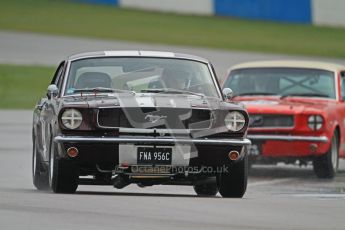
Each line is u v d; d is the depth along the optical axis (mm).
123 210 28500
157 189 40125
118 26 147375
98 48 126250
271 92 52188
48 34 138375
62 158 32969
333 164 49906
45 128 36562
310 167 55469
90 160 32688
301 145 48250
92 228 24703
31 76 115562
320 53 134375
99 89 35688
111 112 33031
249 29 153750
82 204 29797
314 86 52281
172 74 36344
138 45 130000
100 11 160500
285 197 35625
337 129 50844
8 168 48469
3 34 137125
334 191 39781
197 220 26672
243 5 164250
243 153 33594
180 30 147750
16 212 27641
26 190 37406
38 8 158875
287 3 162750
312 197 35938
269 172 51625
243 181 34000
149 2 166375
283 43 141625
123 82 35969
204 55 126938
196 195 36750
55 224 25297
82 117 33031
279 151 48500
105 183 34344
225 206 30312
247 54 130250
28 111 91875
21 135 68688
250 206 30531
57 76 40250
